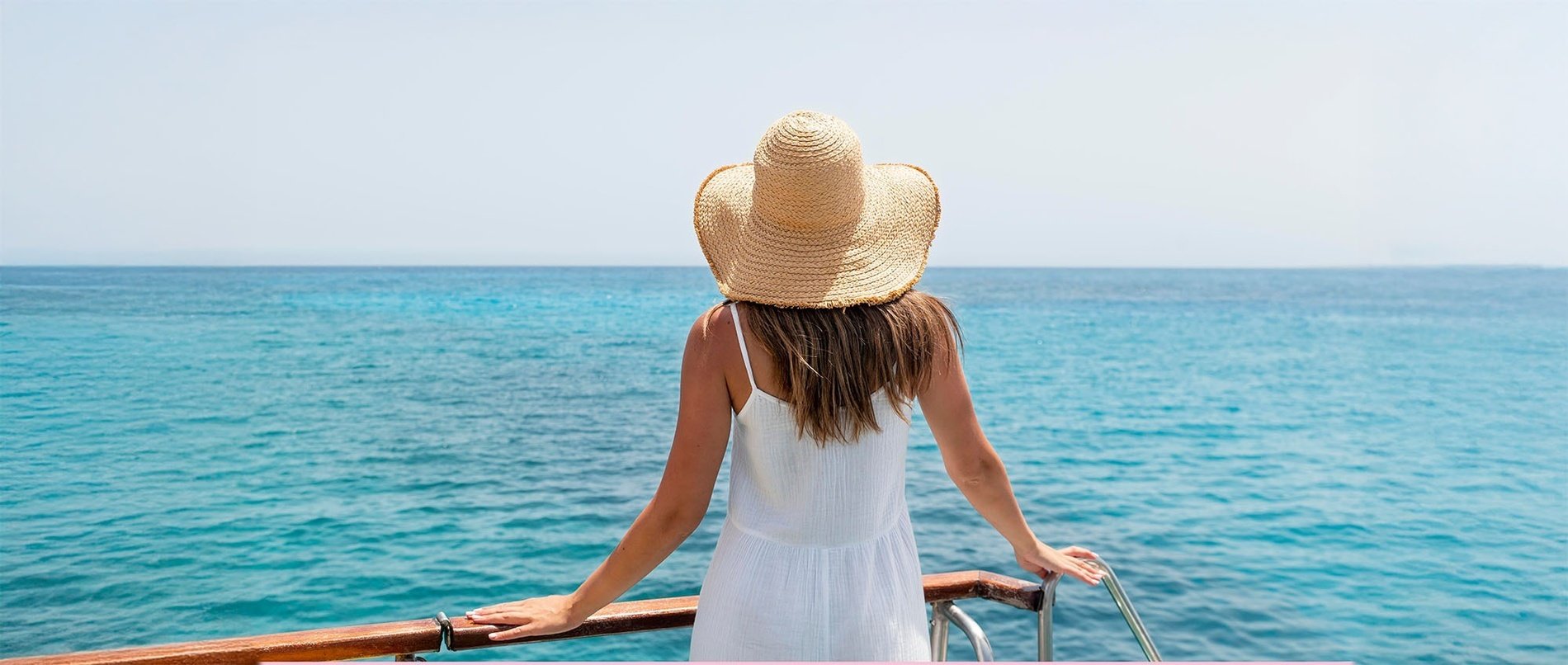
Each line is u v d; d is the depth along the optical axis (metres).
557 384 22.02
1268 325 47.41
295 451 13.67
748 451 1.58
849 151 1.46
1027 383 23.98
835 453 1.53
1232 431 17.36
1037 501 11.31
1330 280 125.56
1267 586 7.98
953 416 1.63
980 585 1.98
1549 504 11.95
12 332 33.56
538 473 12.18
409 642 1.65
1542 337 41.28
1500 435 17.70
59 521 9.82
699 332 1.53
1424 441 16.81
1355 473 13.76
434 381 22.28
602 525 9.66
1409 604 7.79
